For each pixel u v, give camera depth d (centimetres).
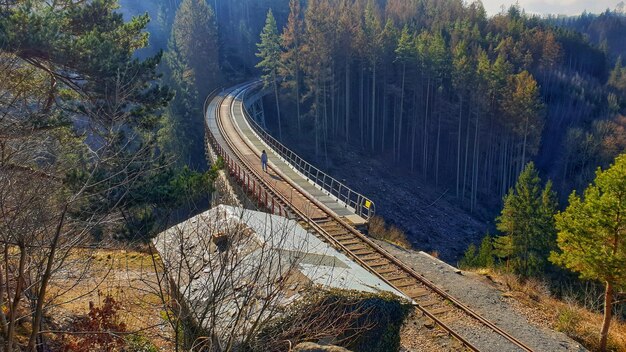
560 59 7519
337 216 1903
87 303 898
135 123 1238
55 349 675
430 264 1656
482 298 1433
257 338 535
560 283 2428
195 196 1318
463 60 5200
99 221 571
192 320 556
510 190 3017
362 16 7594
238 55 8462
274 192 2162
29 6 1120
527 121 5034
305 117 5778
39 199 476
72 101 1329
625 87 7675
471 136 5588
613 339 1353
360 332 682
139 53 7475
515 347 1142
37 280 452
